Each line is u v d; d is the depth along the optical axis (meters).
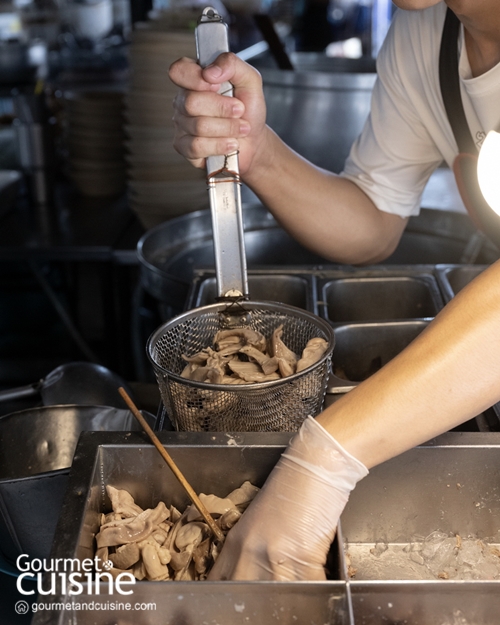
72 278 2.82
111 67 4.37
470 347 0.85
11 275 3.03
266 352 1.21
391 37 1.43
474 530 1.08
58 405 1.29
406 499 1.06
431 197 2.74
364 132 1.57
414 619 0.86
